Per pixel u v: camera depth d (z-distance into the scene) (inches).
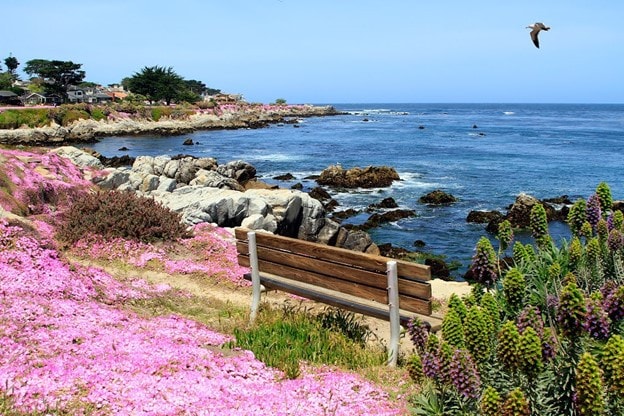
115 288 400.2
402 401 246.4
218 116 4899.1
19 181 722.8
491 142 3038.9
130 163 2079.2
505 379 202.1
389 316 298.4
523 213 1146.0
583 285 287.4
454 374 188.5
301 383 258.7
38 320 285.3
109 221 542.0
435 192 1405.0
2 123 3503.9
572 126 4589.1
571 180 1728.6
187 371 254.8
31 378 223.3
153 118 4515.3
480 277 266.7
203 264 513.0
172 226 557.9
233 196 809.5
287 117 6284.5
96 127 3870.6
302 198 899.4
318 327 336.2
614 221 307.4
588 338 201.9
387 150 2647.6
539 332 192.9
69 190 788.0
